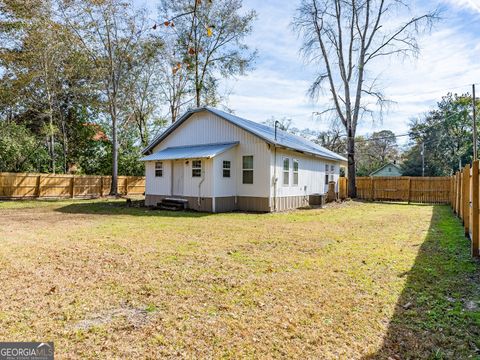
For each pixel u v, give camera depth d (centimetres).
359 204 1756
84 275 437
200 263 502
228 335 275
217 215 1180
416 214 1245
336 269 473
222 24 2162
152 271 457
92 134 2605
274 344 262
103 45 2031
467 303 349
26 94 2172
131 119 2709
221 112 1470
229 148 1338
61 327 287
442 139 3903
